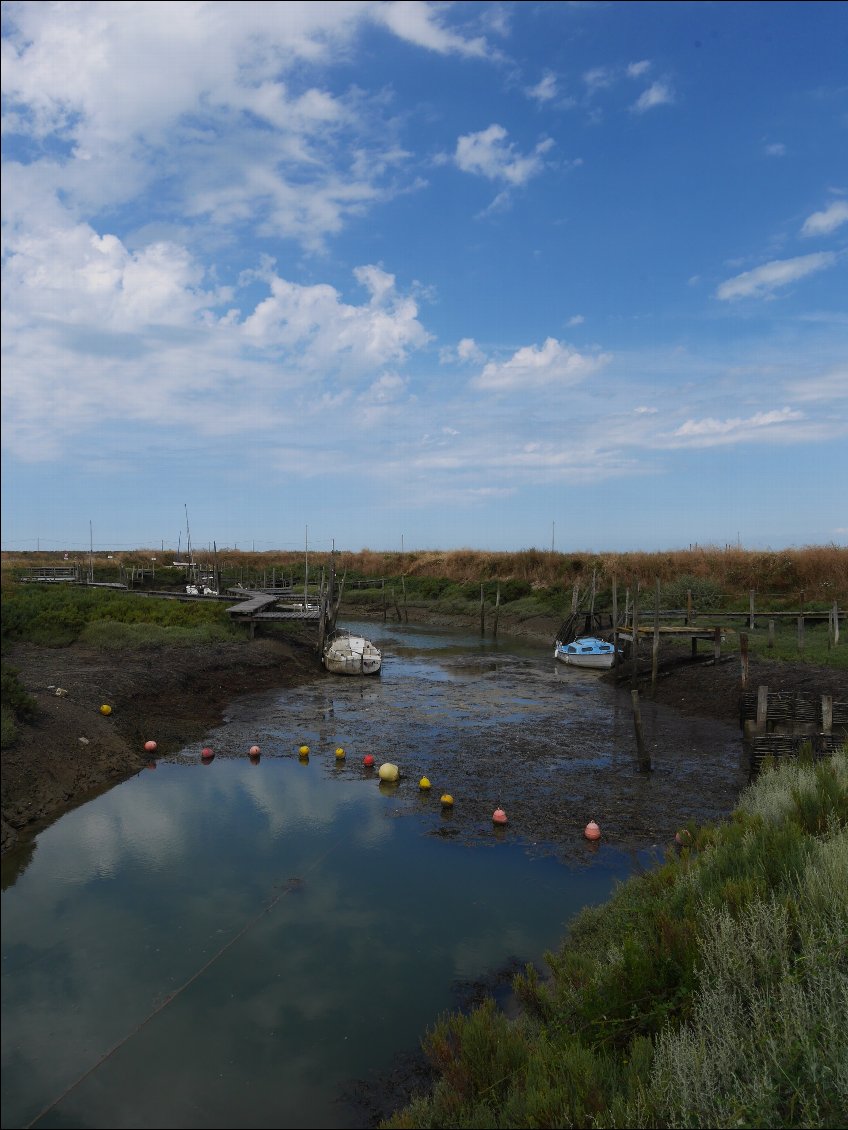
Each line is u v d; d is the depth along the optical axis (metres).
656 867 9.23
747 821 9.12
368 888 9.15
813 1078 4.44
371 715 18.89
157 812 11.59
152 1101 5.57
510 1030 5.94
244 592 41.06
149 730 15.73
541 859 10.13
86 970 7.19
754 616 28.27
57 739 13.15
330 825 11.22
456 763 14.64
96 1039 6.21
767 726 15.44
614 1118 4.54
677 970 6.00
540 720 18.61
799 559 36.88
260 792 12.72
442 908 8.66
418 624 45.41
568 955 7.03
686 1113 4.38
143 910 8.39
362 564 65.31
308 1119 5.45
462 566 55.50
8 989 6.86
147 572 54.75
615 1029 5.74
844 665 21.02
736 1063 4.83
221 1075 5.87
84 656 20.52
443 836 10.90
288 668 24.52
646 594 37.84
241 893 8.89
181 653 22.03
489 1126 4.92
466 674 26.06
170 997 6.81
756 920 6.07
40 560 66.94
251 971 7.26
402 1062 6.08
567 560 47.66
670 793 12.93
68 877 9.20
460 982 7.18
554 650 32.62
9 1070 5.82
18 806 11.04
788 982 5.38
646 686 22.78
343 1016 6.62
